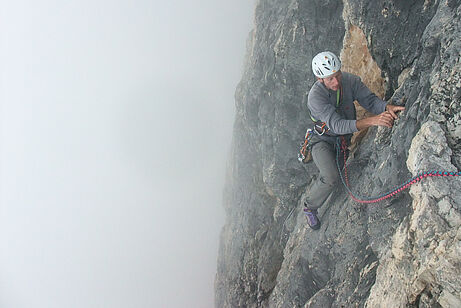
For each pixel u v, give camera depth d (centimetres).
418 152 362
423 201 342
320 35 767
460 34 371
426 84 408
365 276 457
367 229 479
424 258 326
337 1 720
